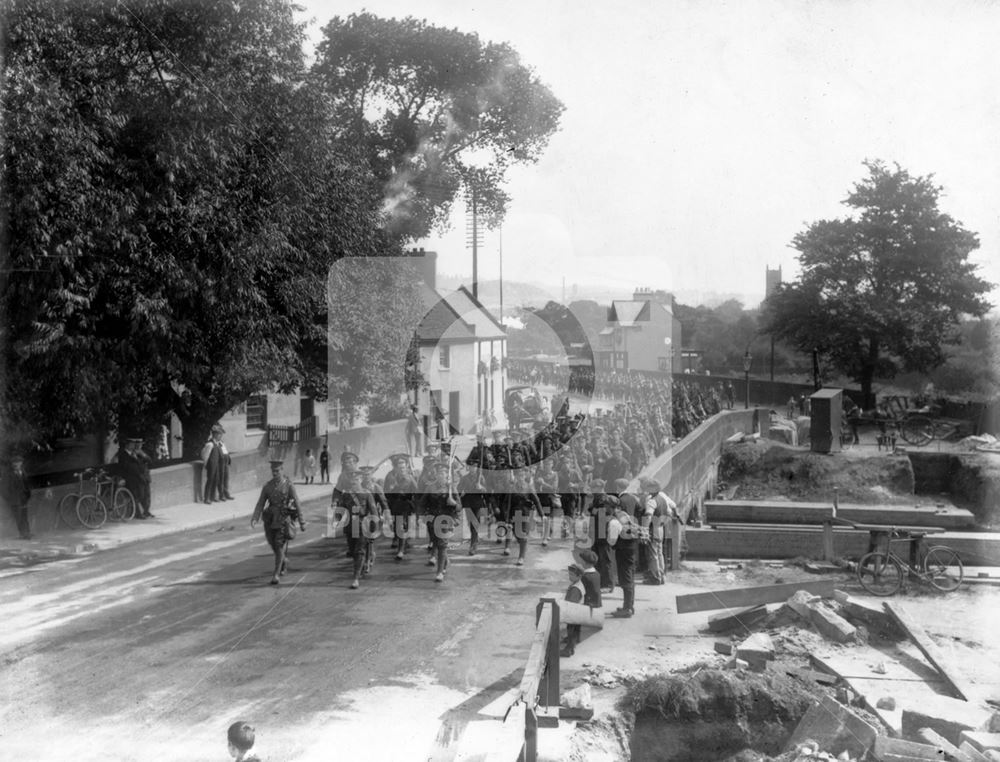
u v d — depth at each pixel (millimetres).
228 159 16641
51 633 10625
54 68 15719
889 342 47500
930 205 45812
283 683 9070
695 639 11836
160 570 13688
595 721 8953
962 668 10578
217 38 16578
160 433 21812
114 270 16359
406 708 8602
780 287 49219
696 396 33406
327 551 15094
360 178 17781
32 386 16609
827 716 8781
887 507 22281
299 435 21172
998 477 27375
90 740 7656
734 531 17594
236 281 16594
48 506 16562
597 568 13664
